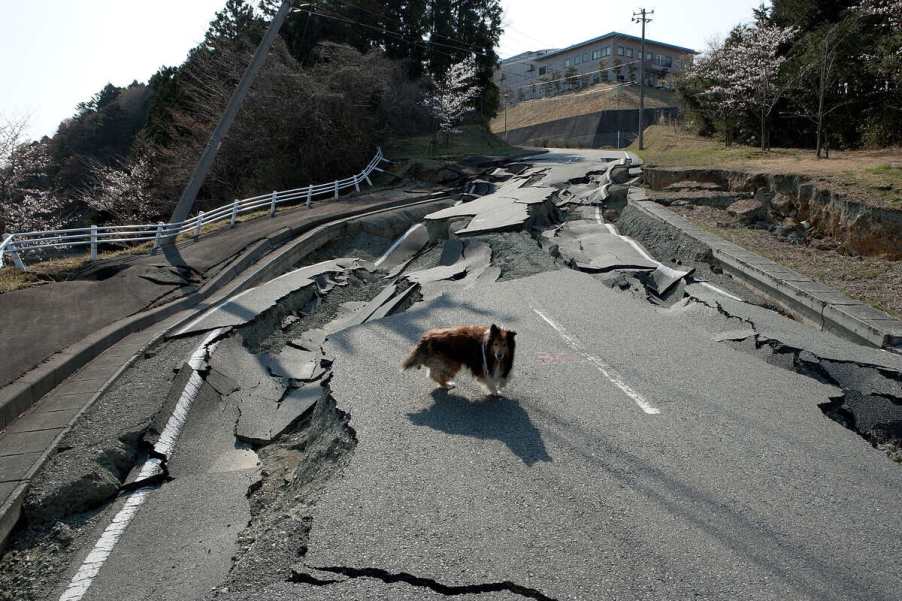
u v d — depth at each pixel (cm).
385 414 654
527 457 544
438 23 4797
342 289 1398
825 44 2383
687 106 4359
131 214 3488
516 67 9594
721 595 370
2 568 516
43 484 595
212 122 3191
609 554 411
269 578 417
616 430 589
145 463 659
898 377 686
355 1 4228
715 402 647
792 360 746
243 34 3759
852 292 1020
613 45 7781
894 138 2530
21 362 889
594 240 1523
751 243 1377
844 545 415
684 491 482
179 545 519
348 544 437
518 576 394
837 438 568
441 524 453
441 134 4269
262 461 680
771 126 3269
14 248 1419
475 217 1753
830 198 1460
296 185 3133
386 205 2316
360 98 3472
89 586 479
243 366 939
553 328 915
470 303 1079
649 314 973
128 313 1185
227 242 1755
